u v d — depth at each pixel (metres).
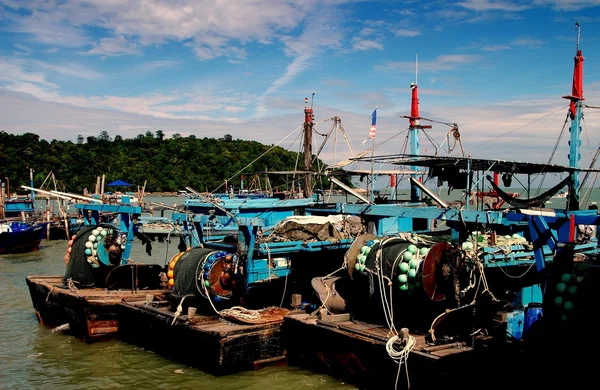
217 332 13.24
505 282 13.40
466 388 10.45
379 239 14.11
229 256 15.45
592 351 8.84
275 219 24.80
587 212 15.98
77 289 18.31
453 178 18.73
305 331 13.67
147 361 15.05
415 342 11.43
